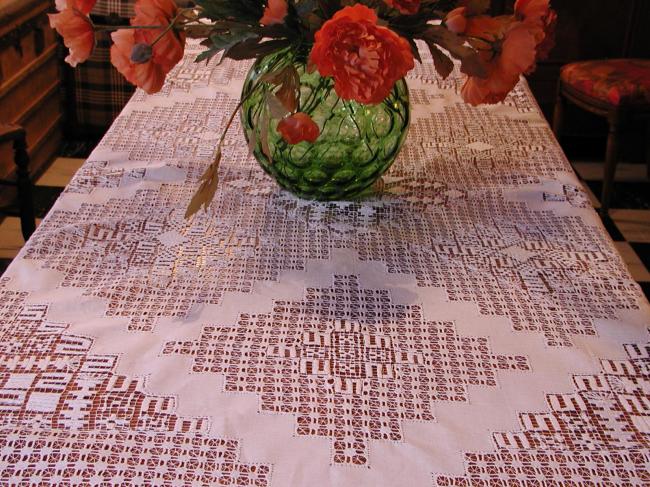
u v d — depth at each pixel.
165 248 1.22
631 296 1.14
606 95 2.59
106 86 3.08
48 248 1.20
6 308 1.08
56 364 0.99
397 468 0.87
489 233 1.28
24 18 2.60
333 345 1.04
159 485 0.84
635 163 3.21
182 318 1.08
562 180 1.43
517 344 1.05
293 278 1.16
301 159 1.24
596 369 1.01
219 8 1.09
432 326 1.08
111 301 1.10
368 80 0.97
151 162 1.44
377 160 1.26
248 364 1.00
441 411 0.95
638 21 3.05
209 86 1.74
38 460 0.86
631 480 0.86
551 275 1.19
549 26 1.14
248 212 1.31
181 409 0.93
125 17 2.95
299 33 1.11
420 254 1.23
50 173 2.95
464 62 1.08
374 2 1.10
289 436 0.90
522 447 0.90
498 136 1.58
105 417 0.92
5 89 2.48
